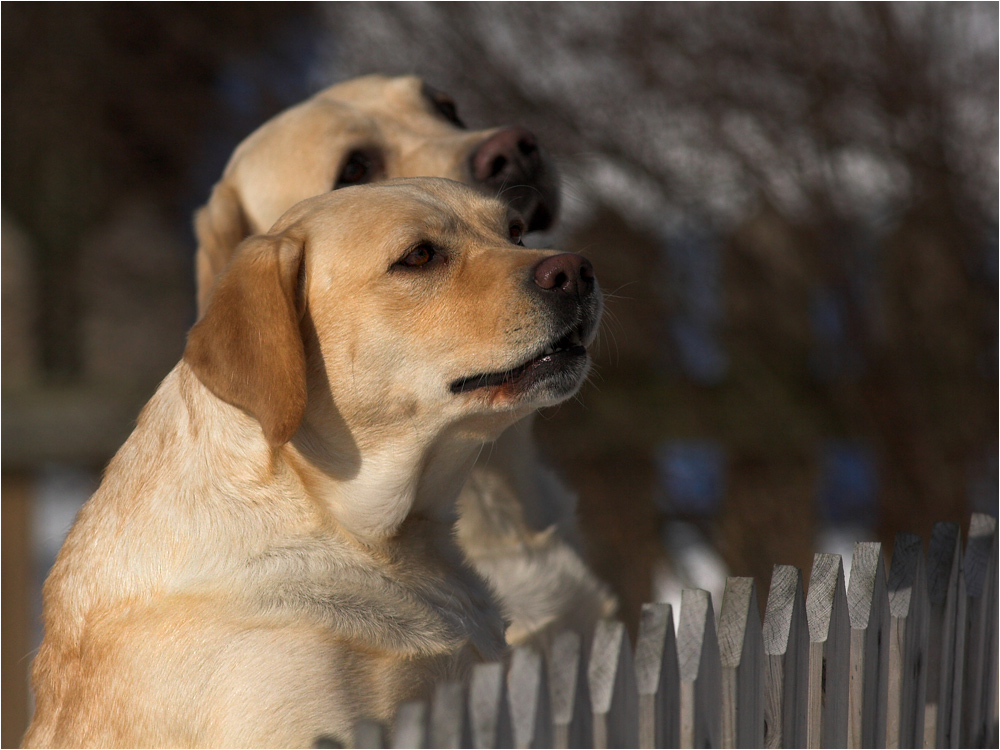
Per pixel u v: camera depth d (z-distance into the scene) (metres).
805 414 12.95
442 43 13.15
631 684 3.68
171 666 4.81
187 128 16.88
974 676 5.43
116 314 18.05
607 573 13.35
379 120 8.23
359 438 5.45
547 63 12.84
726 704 3.84
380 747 3.51
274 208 8.04
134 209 18.02
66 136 17.34
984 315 12.33
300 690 4.70
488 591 6.02
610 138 12.61
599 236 13.10
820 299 13.16
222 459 5.24
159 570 5.09
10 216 17.86
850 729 4.43
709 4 12.23
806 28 11.91
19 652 13.18
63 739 5.09
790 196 12.61
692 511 13.70
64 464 14.24
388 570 5.41
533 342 5.32
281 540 5.19
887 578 4.90
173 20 16.16
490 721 3.41
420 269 5.50
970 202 11.80
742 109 12.32
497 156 7.68
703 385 13.45
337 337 5.46
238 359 5.08
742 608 3.94
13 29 16.89
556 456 13.48
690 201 12.93
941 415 12.37
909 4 11.71
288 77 15.94
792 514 13.16
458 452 5.71
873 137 12.03
